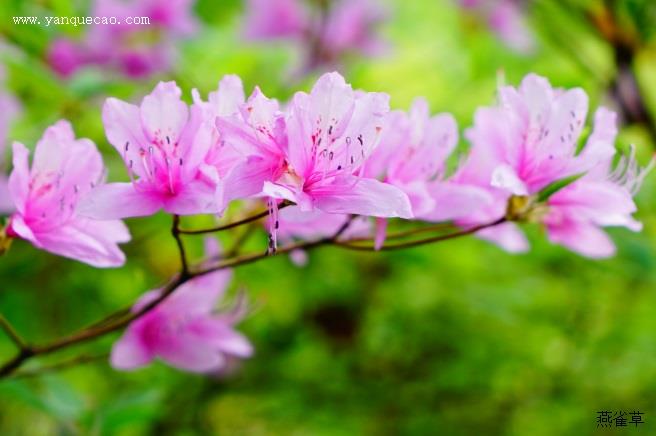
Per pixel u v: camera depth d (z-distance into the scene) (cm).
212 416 105
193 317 60
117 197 52
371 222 58
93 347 86
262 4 94
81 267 87
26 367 65
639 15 79
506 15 100
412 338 107
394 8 110
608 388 108
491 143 55
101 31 77
